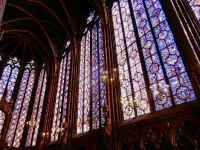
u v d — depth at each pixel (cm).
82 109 1280
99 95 1160
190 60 678
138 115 843
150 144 720
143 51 943
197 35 684
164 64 805
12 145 1819
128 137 816
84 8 1745
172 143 634
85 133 1116
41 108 1898
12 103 2005
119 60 1100
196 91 641
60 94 1697
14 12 1791
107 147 882
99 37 1437
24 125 1923
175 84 730
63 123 1385
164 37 847
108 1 1445
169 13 836
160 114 715
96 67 1320
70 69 1692
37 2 1666
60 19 1780
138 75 921
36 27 2003
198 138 582
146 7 1032
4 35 2050
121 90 998
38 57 2347
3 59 2238
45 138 1538
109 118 936
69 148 1179
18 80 2239
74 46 1700
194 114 606
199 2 745
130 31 1097
